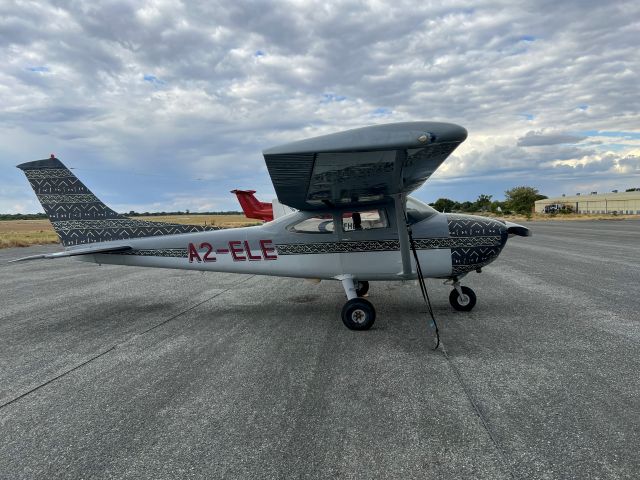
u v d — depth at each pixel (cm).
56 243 2527
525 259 1179
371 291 782
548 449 247
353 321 522
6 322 630
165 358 443
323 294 786
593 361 386
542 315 558
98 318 641
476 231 573
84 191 678
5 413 325
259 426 288
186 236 646
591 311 574
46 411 326
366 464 238
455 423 281
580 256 1223
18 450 270
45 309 717
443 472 228
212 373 393
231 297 784
